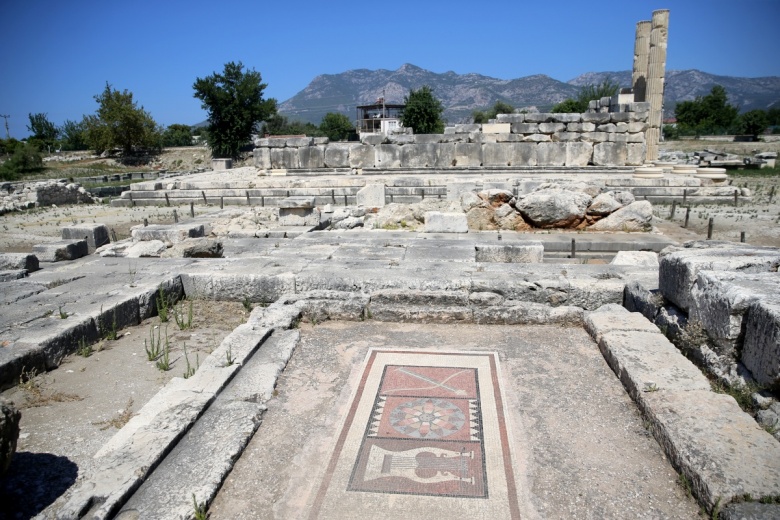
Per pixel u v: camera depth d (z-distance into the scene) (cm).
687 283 574
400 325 687
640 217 1468
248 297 818
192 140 8925
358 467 397
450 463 400
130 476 356
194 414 435
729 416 412
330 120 8269
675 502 353
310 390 513
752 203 2156
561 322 673
